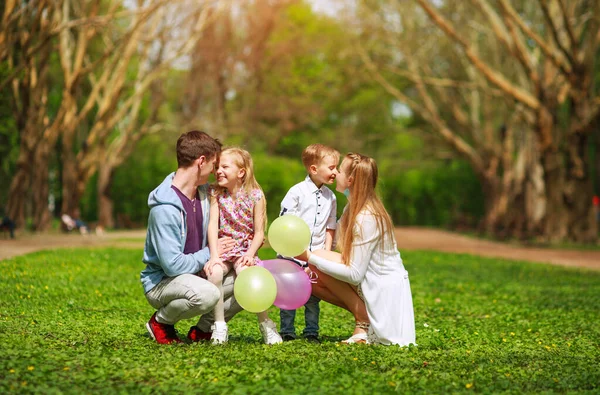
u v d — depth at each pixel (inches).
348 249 258.7
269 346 247.8
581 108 1264.8
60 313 316.2
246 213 254.7
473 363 237.0
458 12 1616.6
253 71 1962.4
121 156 1707.7
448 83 1499.8
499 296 492.7
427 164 2142.0
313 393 184.1
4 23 949.2
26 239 1093.1
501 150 1844.2
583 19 1280.8
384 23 1744.6
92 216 1951.3
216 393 184.9
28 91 1223.5
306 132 2279.8
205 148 247.4
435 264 791.1
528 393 195.8
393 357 234.7
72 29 1226.6
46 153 1318.9
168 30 1330.0
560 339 305.6
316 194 273.3
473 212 2338.8
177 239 244.5
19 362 201.5
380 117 2139.5
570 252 1134.4
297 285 248.8
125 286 453.7
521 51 1235.2
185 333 285.7
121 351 228.2
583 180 1310.3
